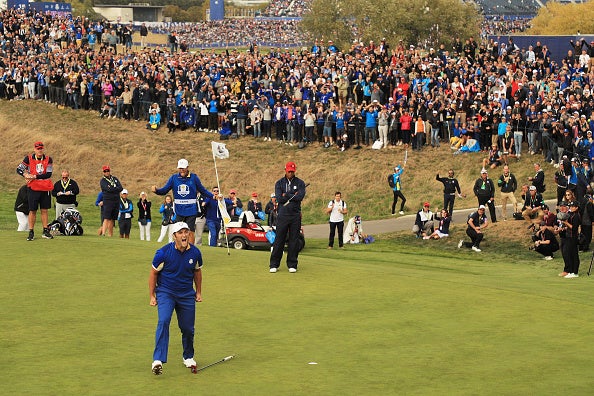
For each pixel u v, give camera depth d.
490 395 14.64
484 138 54.62
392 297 21.67
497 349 17.38
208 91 65.94
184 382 15.44
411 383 15.29
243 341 18.05
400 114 57.72
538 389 14.91
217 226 34.41
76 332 18.59
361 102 60.88
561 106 52.00
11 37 83.44
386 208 51.34
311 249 38.34
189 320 16.08
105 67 73.38
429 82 58.72
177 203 26.72
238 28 143.00
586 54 59.75
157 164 61.62
